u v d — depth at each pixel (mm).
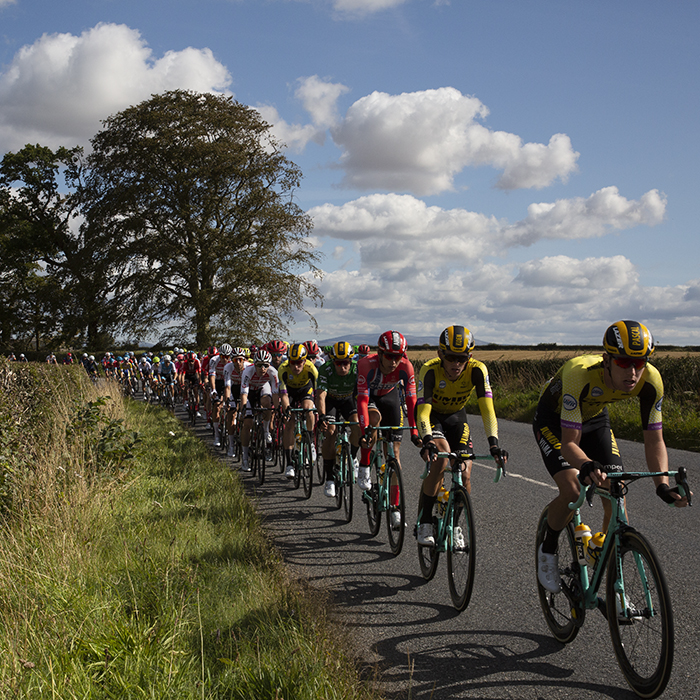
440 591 4020
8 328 45938
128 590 3527
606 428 3531
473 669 2955
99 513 5066
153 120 34969
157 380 20625
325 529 5633
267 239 35594
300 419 7746
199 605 3256
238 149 35625
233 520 5324
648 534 5074
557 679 2852
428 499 4176
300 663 2658
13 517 4668
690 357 13961
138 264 35438
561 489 3205
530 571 4301
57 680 2455
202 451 9344
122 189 35188
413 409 5227
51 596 3277
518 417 14422
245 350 9594
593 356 3219
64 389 9172
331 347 6824
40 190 46594
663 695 2666
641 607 2662
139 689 2412
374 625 3482
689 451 9227
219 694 2486
